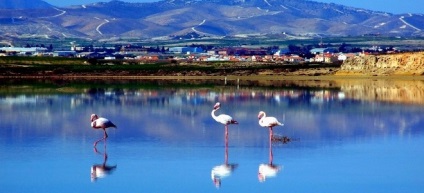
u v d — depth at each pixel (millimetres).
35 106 76312
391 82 131625
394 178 36812
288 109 73188
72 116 65562
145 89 110938
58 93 99438
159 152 44656
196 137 51219
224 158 42531
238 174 37938
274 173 38156
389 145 47312
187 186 35312
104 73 173500
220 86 120625
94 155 43594
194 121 61469
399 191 34188
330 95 94875
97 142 48562
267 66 195625
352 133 53406
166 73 174500
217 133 53406
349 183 35750
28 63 198625
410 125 58344
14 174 38031
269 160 41781
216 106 49594
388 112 69375
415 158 42344
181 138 50719
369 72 158625
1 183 36031
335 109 73000
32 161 41531
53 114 67375
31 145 47281
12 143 48156
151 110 72438
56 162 41250
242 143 48312
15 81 138750
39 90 106750
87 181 36438
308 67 188000
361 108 73938
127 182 36188
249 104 79812
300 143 48312
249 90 107750
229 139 50250
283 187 35000
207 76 165125
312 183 35781
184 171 38750
